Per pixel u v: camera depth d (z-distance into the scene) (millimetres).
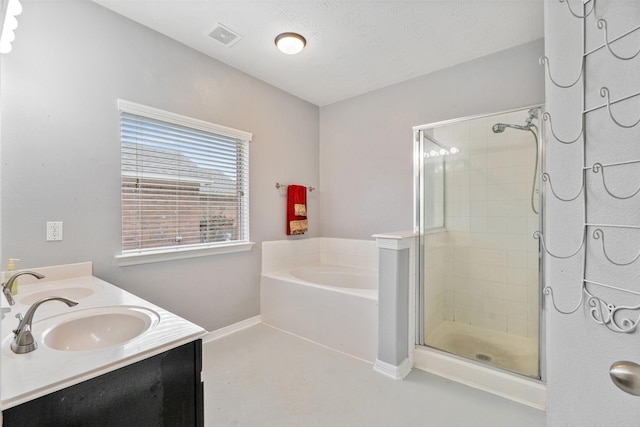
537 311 2043
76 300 1401
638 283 528
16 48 1610
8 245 1588
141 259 2096
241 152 2820
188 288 2398
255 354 2336
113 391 830
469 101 2582
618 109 562
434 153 2449
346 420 1629
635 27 537
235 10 1967
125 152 2045
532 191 2086
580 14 630
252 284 2900
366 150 3256
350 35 2234
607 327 574
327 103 3562
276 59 2570
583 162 622
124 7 1938
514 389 1846
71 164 1800
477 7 1931
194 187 2445
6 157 1581
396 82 3004
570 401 636
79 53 1832
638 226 531
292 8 1945
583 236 621
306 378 2020
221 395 1822
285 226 3236
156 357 922
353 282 3125
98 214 1908
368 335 2234
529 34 2209
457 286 2453
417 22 2082
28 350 869
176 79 2299
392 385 1962
